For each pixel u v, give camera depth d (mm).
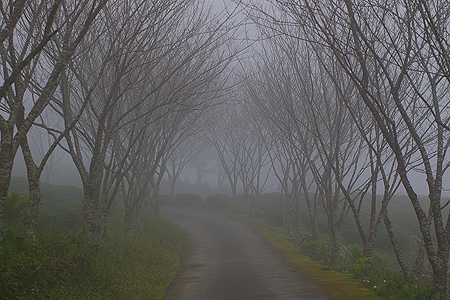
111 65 11297
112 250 9312
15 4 6449
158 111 14742
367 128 11727
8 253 5699
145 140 15359
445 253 6883
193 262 12969
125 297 6723
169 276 9641
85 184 9695
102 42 11500
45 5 8594
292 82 14195
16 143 6371
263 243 16828
